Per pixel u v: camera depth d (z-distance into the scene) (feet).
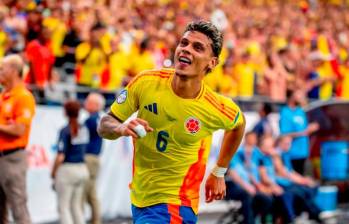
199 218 64.90
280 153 65.00
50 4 71.05
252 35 92.27
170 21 86.58
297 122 67.82
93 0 84.89
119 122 28.71
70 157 49.70
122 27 76.74
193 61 27.78
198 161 29.35
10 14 68.44
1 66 42.80
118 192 60.59
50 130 56.90
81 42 69.00
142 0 91.35
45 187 56.44
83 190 51.13
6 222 44.93
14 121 42.88
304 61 86.94
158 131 28.66
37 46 60.29
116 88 67.41
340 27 115.96
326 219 66.59
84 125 50.96
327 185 72.69
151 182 29.27
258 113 70.08
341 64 93.61
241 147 60.23
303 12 121.19
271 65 80.18
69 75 69.82
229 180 59.00
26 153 43.78
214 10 97.35
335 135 73.67
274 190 60.85
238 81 77.66
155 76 28.50
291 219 61.46
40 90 59.21
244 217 58.29
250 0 114.73
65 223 49.39
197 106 28.45
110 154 59.88
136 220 29.63
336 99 82.74
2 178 43.24
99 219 53.42
